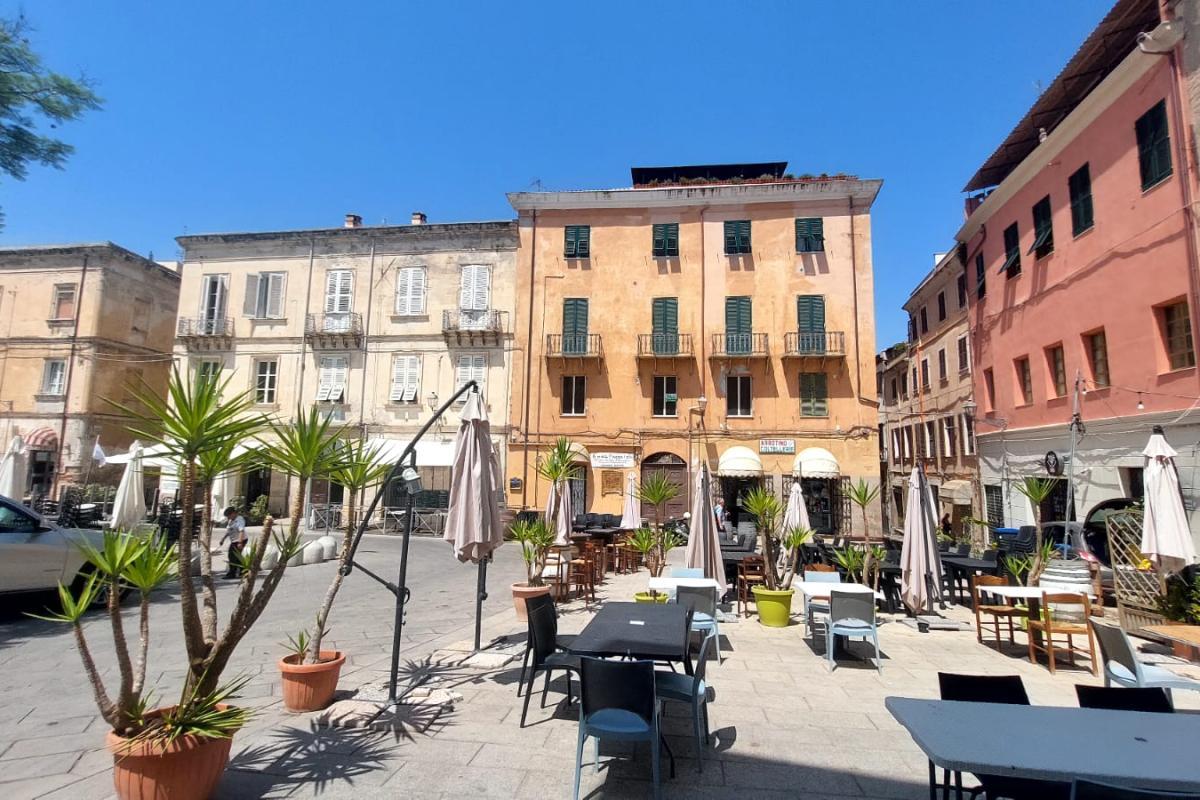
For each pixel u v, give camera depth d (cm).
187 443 369
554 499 1445
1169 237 1259
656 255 2528
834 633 709
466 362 2555
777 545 1392
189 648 379
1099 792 235
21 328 2797
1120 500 1386
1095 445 1482
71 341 2738
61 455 2653
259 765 430
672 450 2411
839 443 2336
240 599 396
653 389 2473
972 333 2192
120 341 2864
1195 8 1193
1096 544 1388
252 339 2661
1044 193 1706
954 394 2469
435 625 909
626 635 524
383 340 2600
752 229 2494
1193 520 1188
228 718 372
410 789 401
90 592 355
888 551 1252
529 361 2508
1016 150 1916
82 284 2780
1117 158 1410
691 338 2453
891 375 3531
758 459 2272
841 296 2403
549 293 2552
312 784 404
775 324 2427
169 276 3144
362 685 613
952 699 367
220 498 1906
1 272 2853
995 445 2009
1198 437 1190
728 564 1239
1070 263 1591
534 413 2483
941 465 2662
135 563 366
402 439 2519
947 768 273
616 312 2516
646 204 2552
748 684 646
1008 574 1034
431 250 2639
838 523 2289
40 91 1421
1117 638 523
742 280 2467
